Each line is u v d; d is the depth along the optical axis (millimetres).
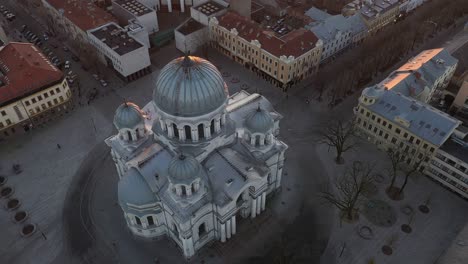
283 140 108750
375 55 130500
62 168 101562
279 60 119562
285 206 92625
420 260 82500
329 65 136250
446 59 118375
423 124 95875
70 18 139500
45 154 105188
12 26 157250
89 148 106875
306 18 150625
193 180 70812
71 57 140125
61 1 146250
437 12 153000
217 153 81000
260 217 89938
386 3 151625
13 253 84188
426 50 131875
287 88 125875
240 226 88125
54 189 96688
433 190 95625
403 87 108250
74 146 107438
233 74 132250
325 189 96062
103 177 99500
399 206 92125
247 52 130000
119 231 88062
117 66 126688
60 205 93188
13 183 97812
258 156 84812
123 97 123125
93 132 111438
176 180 70125
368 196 94000
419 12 155875
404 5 158375
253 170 79812
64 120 115188
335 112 117500
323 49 131125
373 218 89625
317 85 124812
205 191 75688
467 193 92188
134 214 79688
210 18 138625
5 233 87688
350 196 86188
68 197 94938
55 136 110312
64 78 115500
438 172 95688
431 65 115250
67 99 116938
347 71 127625
